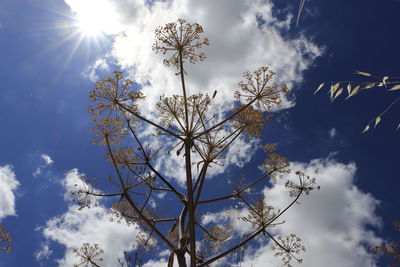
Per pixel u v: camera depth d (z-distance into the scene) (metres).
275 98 8.95
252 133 9.36
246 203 9.45
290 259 9.36
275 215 9.32
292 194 9.51
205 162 8.94
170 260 8.96
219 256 8.67
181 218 9.24
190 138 8.44
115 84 8.55
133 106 8.72
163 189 9.27
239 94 9.06
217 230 9.91
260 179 9.73
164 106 8.72
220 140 8.83
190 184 8.10
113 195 8.80
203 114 8.80
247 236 9.15
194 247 7.69
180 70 8.67
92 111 8.87
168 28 8.81
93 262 9.61
